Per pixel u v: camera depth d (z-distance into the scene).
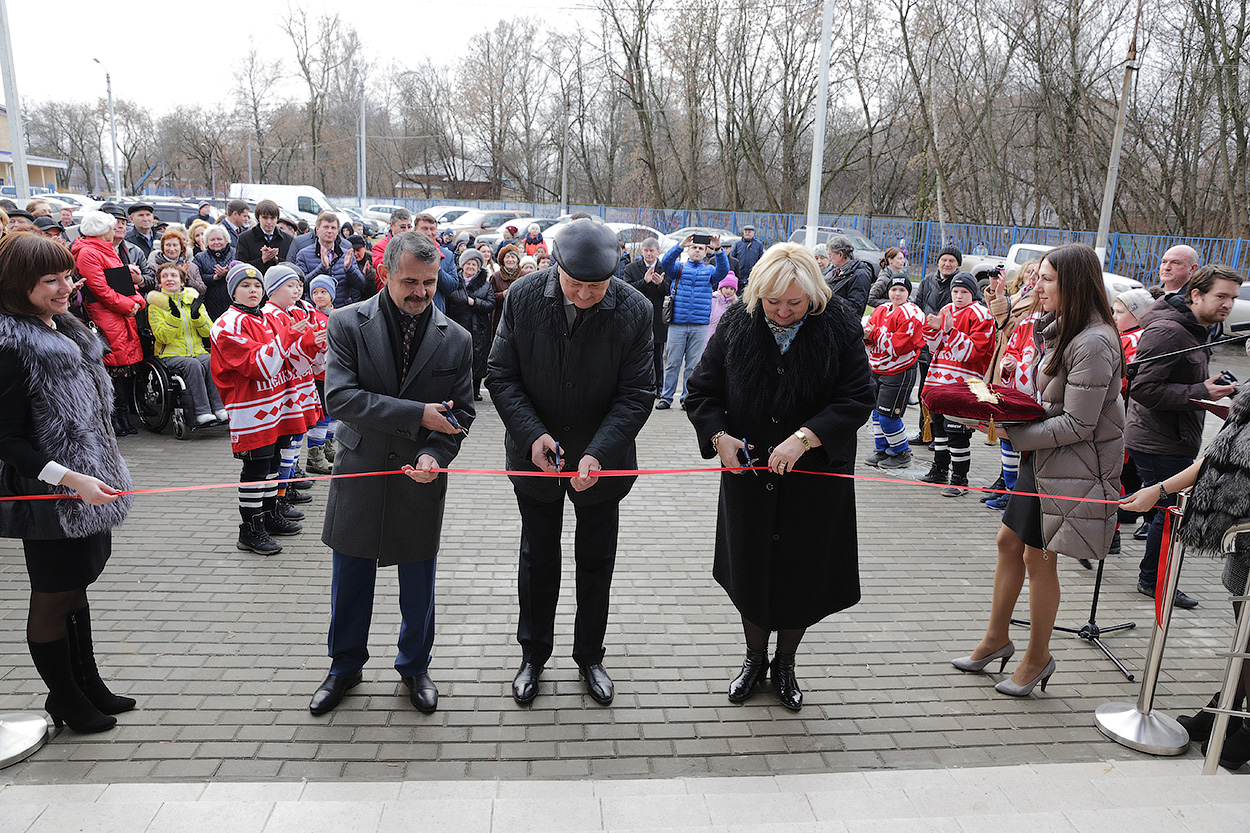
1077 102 28.34
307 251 7.78
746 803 2.58
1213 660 3.98
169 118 62.50
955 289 5.88
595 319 3.11
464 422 3.25
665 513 5.86
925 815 2.55
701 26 33.31
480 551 4.97
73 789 2.58
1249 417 2.83
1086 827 2.32
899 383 7.11
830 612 3.30
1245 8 24.12
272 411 4.88
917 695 3.53
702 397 3.28
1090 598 4.66
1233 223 24.97
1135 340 4.95
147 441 7.22
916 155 31.97
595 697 3.37
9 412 2.66
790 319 2.95
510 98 44.53
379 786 2.67
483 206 40.22
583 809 2.50
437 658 3.68
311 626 3.93
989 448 8.48
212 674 3.46
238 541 4.95
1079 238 26.22
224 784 2.66
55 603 2.87
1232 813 2.38
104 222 6.95
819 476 3.13
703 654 3.81
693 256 9.30
